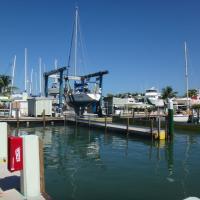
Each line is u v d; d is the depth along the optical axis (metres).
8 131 13.71
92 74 59.28
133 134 38.16
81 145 32.03
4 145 13.31
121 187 15.72
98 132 44.25
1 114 54.31
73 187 15.57
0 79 74.81
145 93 99.12
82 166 21.02
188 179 17.53
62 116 55.91
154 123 42.06
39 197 9.16
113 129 42.53
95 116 58.16
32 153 9.34
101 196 14.14
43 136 39.88
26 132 44.06
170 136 34.28
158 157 24.91
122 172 19.16
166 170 19.89
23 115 58.94
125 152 27.48
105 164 21.78
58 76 63.16
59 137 38.97
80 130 46.88
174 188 15.71
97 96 56.91
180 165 21.62
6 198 9.05
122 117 55.81
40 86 77.50
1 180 10.70
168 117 34.25
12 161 9.13
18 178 10.93
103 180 17.03
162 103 78.62
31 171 9.30
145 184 16.31
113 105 68.25
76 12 62.56
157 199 13.87
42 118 51.09
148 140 35.19
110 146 31.17
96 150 28.61
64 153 26.83
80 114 59.34
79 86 60.69
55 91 71.00
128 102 76.19
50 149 29.27
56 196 14.05
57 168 20.30
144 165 21.53
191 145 31.95
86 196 14.09
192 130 45.12
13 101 58.41
